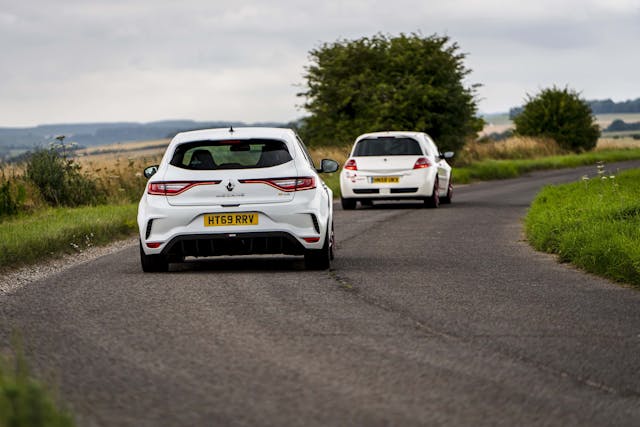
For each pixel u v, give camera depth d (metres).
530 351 8.50
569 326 9.70
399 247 17.86
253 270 14.50
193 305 11.12
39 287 12.89
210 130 14.76
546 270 14.23
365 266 14.87
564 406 6.70
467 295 11.76
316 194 14.12
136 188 29.67
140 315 10.48
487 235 20.17
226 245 13.90
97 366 7.95
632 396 7.00
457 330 9.48
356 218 25.56
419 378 7.48
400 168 28.72
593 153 78.88
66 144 28.55
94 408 6.61
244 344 8.82
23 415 5.42
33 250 16.23
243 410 6.54
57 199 27.19
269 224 13.85
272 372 7.68
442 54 50.78
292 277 13.53
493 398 6.89
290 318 10.19
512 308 10.79
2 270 14.75
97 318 10.34
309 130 55.00
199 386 7.23
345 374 7.61
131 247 18.72
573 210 19.45
